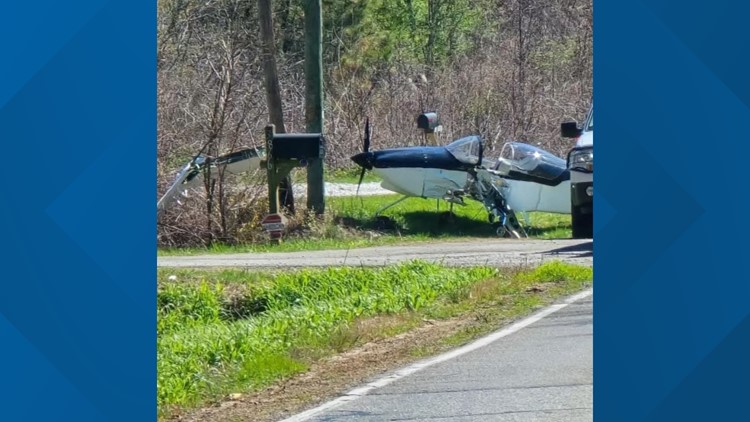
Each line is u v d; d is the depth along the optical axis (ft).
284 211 193.16
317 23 197.77
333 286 114.11
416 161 196.13
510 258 131.85
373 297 104.01
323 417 58.44
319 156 179.52
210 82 212.43
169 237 185.37
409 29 385.50
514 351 74.49
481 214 204.74
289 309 103.24
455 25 383.24
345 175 252.83
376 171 198.29
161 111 200.03
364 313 98.68
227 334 89.10
